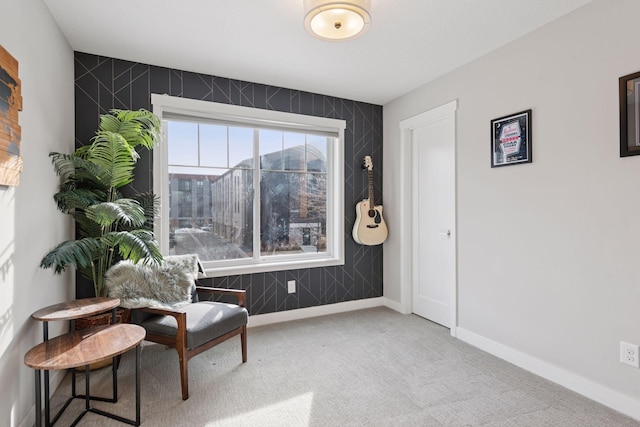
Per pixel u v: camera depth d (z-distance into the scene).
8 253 1.55
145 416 1.86
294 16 2.15
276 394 2.09
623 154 1.89
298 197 3.63
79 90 2.62
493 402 2.01
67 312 1.78
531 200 2.38
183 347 2.03
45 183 1.99
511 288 2.52
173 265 2.60
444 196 3.27
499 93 2.59
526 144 2.39
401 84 3.32
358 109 3.80
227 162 3.26
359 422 1.83
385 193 3.93
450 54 2.69
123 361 2.53
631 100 1.85
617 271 1.93
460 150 2.94
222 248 3.25
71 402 1.99
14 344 1.60
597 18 2.00
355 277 3.81
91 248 2.11
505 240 2.56
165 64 2.84
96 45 2.52
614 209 1.94
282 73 3.04
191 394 2.09
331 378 2.29
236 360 2.55
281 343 2.87
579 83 2.09
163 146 2.93
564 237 2.19
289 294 3.46
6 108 1.49
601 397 1.99
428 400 2.03
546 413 1.90
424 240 3.52
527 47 2.39
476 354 2.66
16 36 1.64
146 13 2.11
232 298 3.21
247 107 3.20
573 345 2.14
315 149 3.71
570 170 2.15
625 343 1.90
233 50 2.60
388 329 3.20
